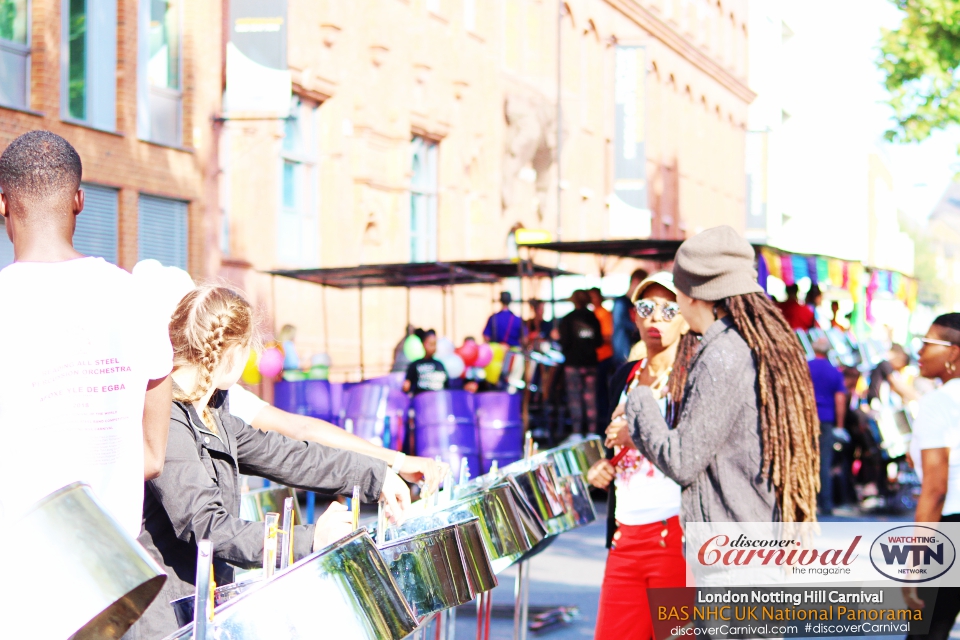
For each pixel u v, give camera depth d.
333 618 2.09
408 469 3.57
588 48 33.03
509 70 27.88
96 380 2.47
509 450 13.28
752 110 51.50
